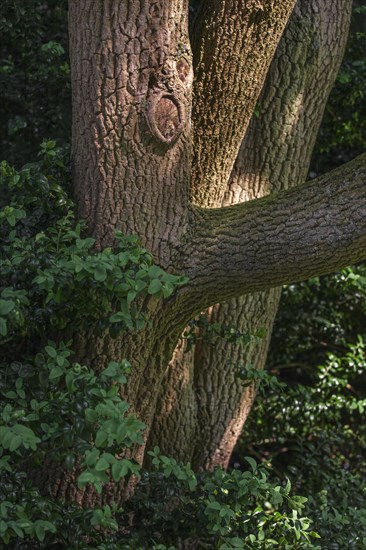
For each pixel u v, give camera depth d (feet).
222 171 14.43
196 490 12.55
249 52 13.51
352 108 20.33
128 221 12.25
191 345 15.08
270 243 12.00
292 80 15.96
